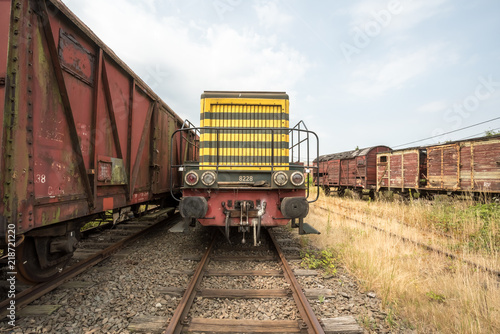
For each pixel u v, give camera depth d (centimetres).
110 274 413
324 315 305
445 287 369
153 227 732
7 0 245
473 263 454
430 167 1298
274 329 275
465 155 1100
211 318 296
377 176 1720
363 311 317
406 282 367
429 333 281
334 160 2297
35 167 276
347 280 405
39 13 279
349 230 677
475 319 295
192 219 507
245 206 493
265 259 496
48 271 349
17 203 247
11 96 244
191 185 491
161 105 685
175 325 265
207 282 392
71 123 332
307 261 476
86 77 370
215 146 574
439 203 1002
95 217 461
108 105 427
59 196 310
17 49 248
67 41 328
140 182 568
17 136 247
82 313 304
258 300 341
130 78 504
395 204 1235
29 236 311
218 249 556
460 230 680
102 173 404
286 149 579
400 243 569
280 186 503
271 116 584
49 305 313
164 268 441
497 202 912
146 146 604
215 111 580
